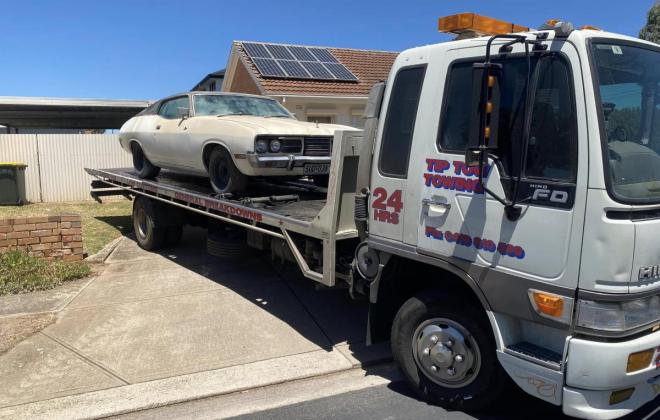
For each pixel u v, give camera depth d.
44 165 15.23
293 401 4.02
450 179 3.43
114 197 15.80
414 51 3.71
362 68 19.02
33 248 7.42
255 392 4.18
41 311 5.78
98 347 4.89
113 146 15.86
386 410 3.85
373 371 4.54
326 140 6.33
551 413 3.75
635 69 3.08
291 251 5.08
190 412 3.88
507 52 3.12
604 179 2.75
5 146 14.80
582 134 2.81
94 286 6.70
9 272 6.58
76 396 4.04
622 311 2.82
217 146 6.45
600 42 2.92
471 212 3.33
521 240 3.09
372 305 4.12
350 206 4.54
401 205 3.77
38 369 4.46
